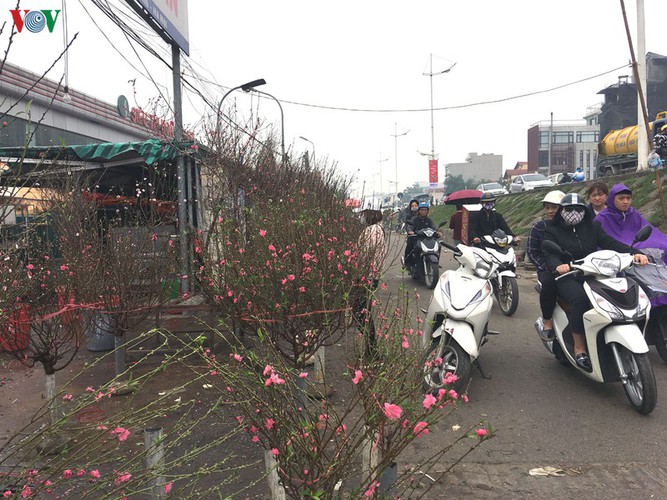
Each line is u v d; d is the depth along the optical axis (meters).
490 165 143.75
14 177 2.42
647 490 3.35
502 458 3.83
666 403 4.71
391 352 2.63
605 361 4.72
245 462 3.75
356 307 4.38
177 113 8.97
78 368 6.08
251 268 4.10
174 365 6.01
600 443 4.03
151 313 5.87
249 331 4.23
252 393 2.44
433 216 36.72
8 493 2.16
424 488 3.42
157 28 8.55
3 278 2.88
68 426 4.33
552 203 5.54
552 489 3.39
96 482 2.32
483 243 8.84
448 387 2.40
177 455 3.88
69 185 6.04
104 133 17.06
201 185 8.77
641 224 6.16
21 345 4.47
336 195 8.87
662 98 45.66
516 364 5.95
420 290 10.08
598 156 27.69
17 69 11.39
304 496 2.21
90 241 5.50
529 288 10.55
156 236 6.18
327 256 4.12
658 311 5.41
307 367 5.70
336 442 2.32
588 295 4.64
